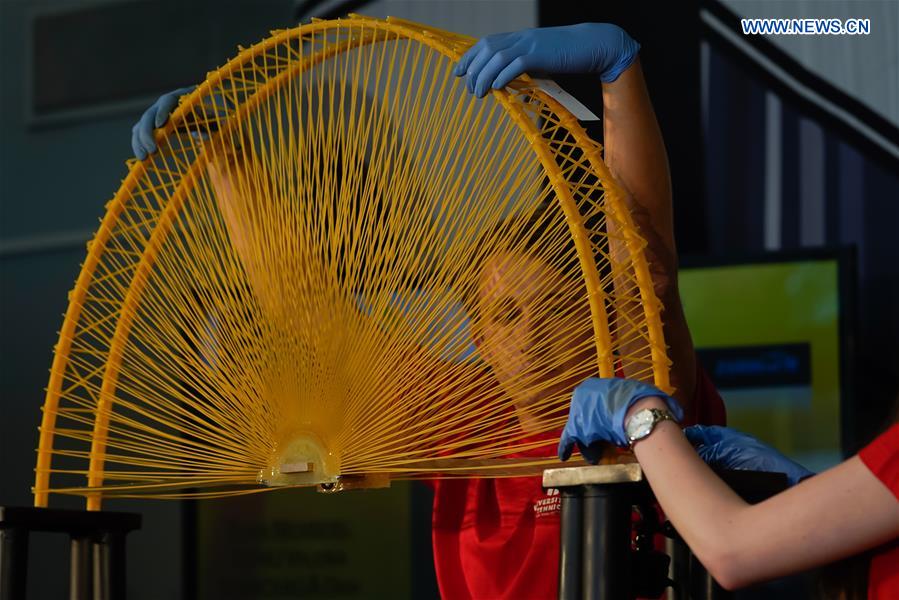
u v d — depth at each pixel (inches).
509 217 128.2
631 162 132.9
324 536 275.7
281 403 137.2
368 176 135.0
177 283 151.6
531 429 131.4
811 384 243.4
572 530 110.1
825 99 274.5
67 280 348.8
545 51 124.4
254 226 144.3
